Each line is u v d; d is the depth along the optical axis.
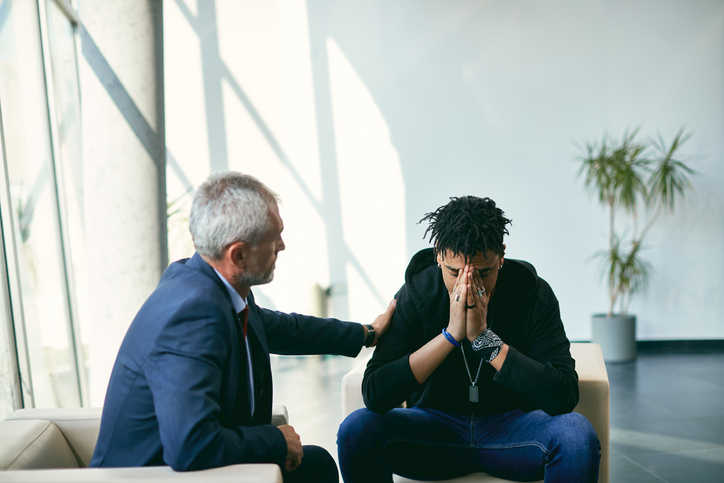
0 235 2.09
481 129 4.96
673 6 4.79
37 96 2.77
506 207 4.98
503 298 1.56
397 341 1.58
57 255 2.90
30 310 2.43
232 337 1.16
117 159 2.33
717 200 4.82
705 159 4.82
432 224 1.50
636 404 3.38
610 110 4.88
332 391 3.79
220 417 1.13
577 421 1.38
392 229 5.04
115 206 2.34
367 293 5.08
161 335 1.08
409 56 4.95
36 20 2.83
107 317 2.35
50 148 2.91
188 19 4.90
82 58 2.36
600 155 4.54
